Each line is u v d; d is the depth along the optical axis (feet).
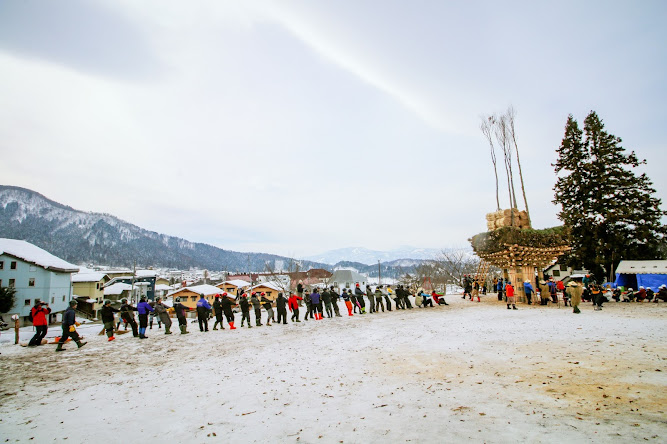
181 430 17.48
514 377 22.70
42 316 44.60
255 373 28.09
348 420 17.60
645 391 18.67
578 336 34.78
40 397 23.39
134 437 16.81
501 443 13.96
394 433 15.69
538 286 75.66
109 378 28.09
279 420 18.16
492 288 135.74
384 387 22.58
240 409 20.12
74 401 22.44
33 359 35.83
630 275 102.58
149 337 50.60
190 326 65.10
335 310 68.69
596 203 100.32
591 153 104.63
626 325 39.86
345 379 25.03
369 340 40.19
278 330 52.47
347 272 358.64
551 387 20.30
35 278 146.61
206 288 198.08
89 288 199.82
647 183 98.22
